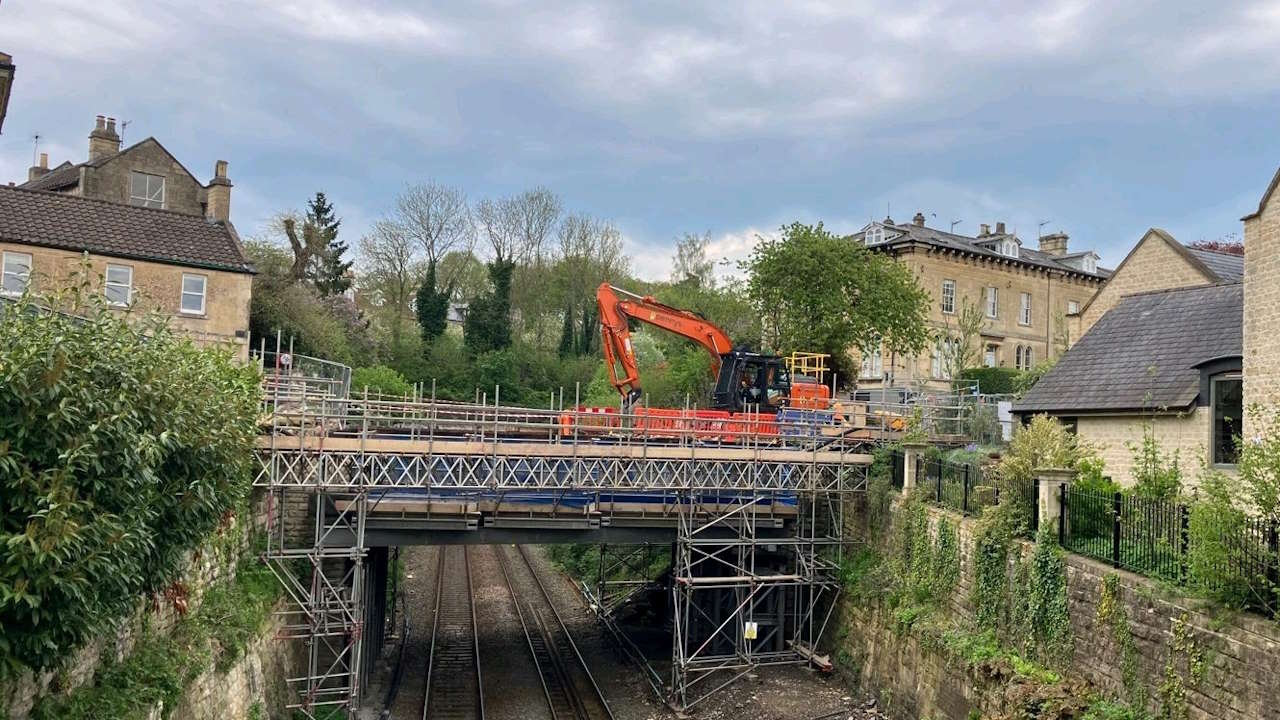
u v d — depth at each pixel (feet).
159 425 34.47
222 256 92.27
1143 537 47.16
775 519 80.84
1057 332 180.55
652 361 166.91
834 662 75.25
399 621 95.20
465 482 67.87
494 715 69.00
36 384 29.63
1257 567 39.14
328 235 166.61
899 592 68.90
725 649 81.71
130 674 39.58
